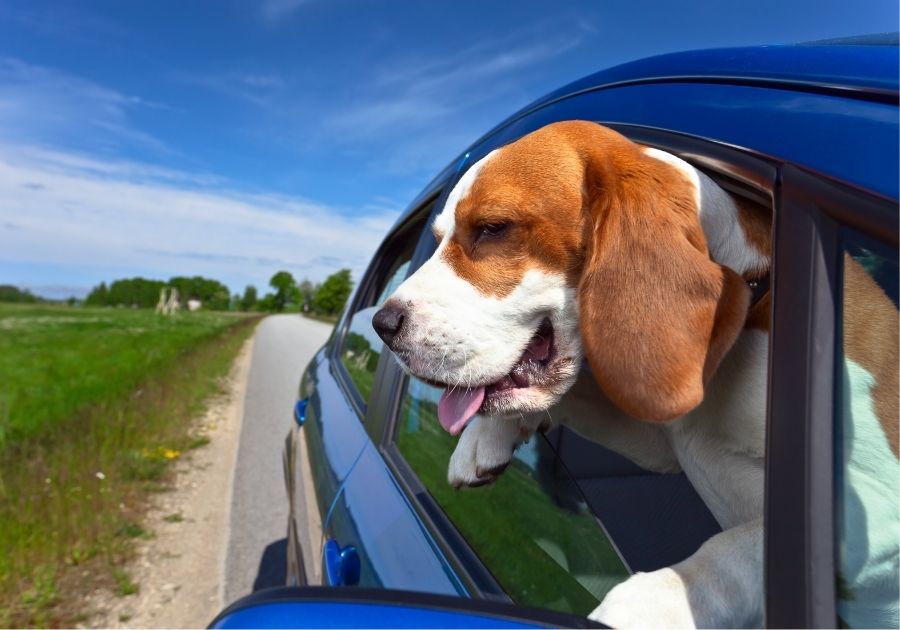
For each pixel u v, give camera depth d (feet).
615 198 1.18
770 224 1.11
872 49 0.88
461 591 1.01
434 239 1.80
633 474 1.58
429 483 1.43
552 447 1.24
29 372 9.38
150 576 3.26
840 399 0.71
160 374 9.04
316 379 3.11
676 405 1.02
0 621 2.77
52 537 3.46
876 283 0.74
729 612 0.81
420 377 1.39
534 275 1.34
